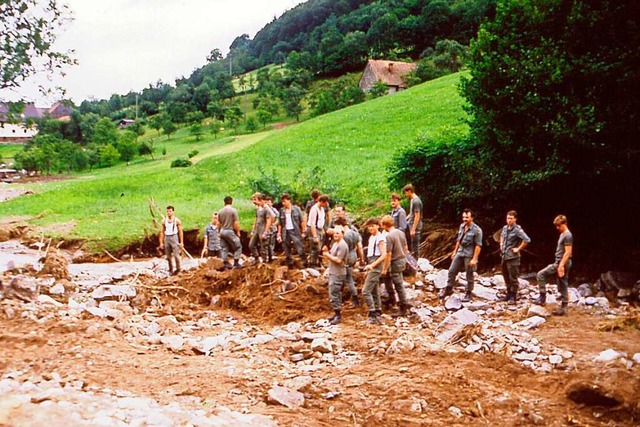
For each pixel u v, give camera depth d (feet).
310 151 117.08
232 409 24.21
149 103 462.60
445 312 41.68
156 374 28.53
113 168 230.89
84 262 73.20
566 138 51.62
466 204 64.44
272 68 497.05
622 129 51.24
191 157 178.81
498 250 60.39
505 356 32.48
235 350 34.22
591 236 58.29
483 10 331.57
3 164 236.22
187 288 51.52
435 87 157.99
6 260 68.59
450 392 27.48
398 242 39.88
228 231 53.57
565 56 55.21
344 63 378.94
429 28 361.51
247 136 251.80
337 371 30.45
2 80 48.42
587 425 25.16
